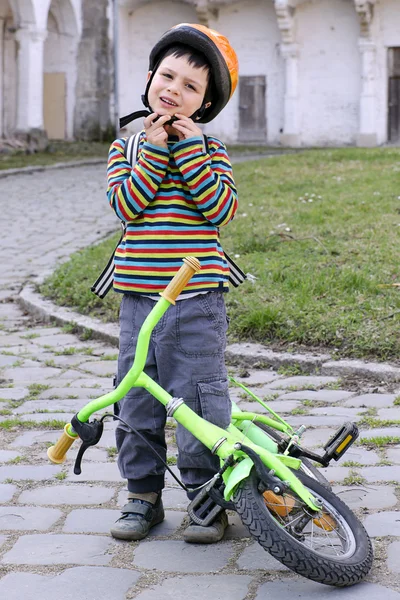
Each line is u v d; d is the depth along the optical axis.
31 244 12.48
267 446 3.71
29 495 4.34
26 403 5.96
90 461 4.79
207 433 3.38
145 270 3.63
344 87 32.53
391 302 7.16
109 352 7.29
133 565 3.54
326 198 13.09
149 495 3.85
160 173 3.56
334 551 3.43
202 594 3.28
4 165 23.69
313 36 32.56
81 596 3.29
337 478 4.41
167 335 3.63
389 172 16.06
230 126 34.03
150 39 34.03
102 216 14.99
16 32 28.97
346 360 6.35
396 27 31.52
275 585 3.32
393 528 3.80
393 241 9.45
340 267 8.39
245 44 33.44
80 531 3.89
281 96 33.28
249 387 6.11
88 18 33.00
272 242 9.77
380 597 3.20
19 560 3.60
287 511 3.48
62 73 33.28
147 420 3.75
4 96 31.09
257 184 15.50
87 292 8.52
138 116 3.76
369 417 5.34
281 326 6.89
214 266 3.66
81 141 33.28
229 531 3.81
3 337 7.90
